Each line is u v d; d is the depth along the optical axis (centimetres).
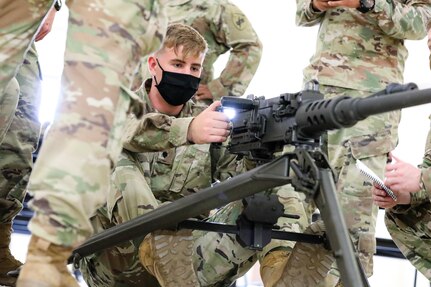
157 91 328
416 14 399
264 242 257
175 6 455
